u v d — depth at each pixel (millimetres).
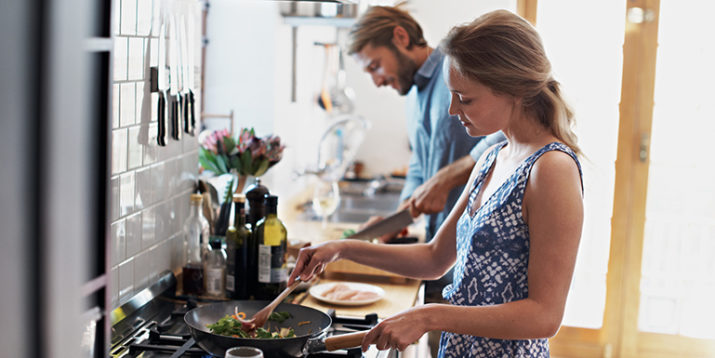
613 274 3975
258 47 3717
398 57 2867
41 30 702
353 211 4172
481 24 1390
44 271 716
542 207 1348
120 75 1729
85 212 861
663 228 3957
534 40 1395
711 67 3809
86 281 872
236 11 3709
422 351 2439
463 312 1331
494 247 1438
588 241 3990
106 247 906
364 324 1852
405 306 2143
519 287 1433
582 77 3885
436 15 4793
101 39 856
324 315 1692
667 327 4020
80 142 789
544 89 1417
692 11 3787
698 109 3846
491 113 1428
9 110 660
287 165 4133
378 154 5410
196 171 2326
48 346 729
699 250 3945
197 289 2014
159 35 1953
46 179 710
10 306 674
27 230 693
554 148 1385
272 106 3742
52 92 714
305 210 4035
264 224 1949
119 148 1739
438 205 2643
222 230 2223
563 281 1327
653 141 3898
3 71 651
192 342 1593
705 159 3875
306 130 4664
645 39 3824
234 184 2424
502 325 1314
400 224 2508
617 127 3893
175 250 2156
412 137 3146
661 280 3998
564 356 4078
